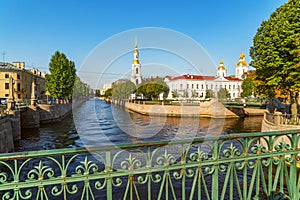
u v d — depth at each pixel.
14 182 2.65
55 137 25.09
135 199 8.48
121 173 3.08
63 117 43.41
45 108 36.00
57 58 46.69
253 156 3.71
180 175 3.44
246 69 97.06
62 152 2.76
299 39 17.53
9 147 18.59
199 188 3.49
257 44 21.28
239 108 42.84
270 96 23.52
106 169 3.02
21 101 33.22
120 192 8.99
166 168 3.30
